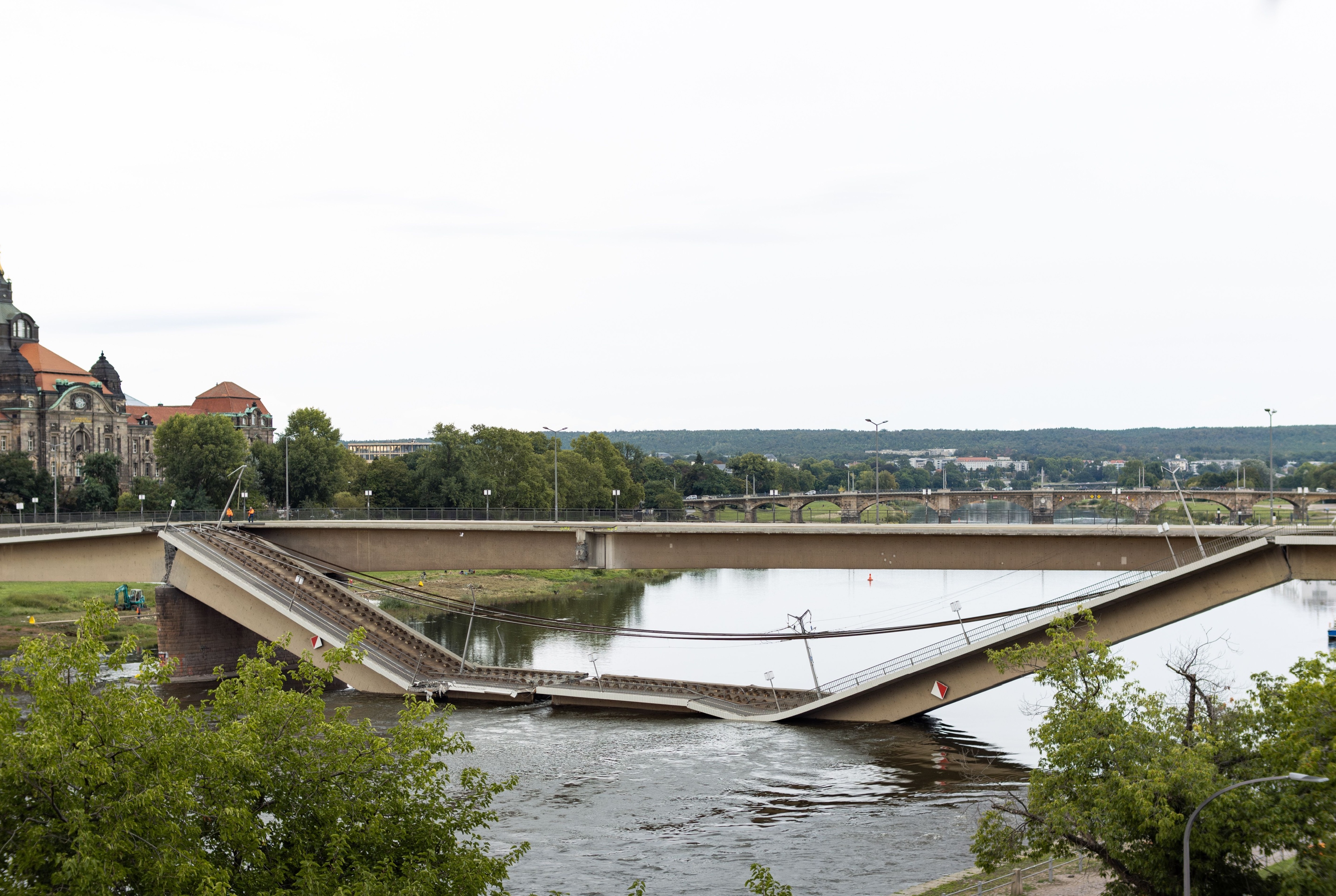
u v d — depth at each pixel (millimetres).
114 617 33531
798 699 88625
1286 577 73125
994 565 85125
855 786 67438
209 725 34156
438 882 32625
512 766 71875
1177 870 36281
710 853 55969
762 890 33875
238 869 30938
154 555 102312
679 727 82750
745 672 105688
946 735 79938
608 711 88062
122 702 31094
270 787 33156
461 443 194000
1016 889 46375
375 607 102062
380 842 33000
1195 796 35344
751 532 90000
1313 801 35750
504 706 90500
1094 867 49094
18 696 76250
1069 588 173250
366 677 93750
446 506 188125
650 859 55094
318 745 35125
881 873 52906
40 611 140000
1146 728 40656
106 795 28484
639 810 62938
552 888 51094
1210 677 90000
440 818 36344
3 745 27812
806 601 160375
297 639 94875
